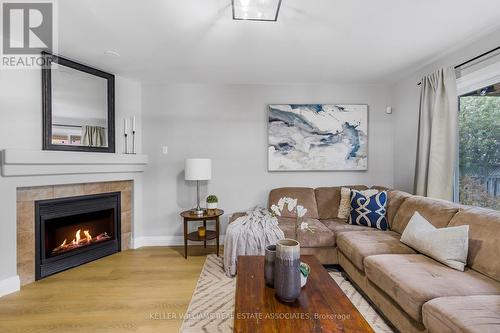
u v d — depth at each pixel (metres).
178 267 2.93
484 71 2.37
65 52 2.70
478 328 1.16
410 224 2.31
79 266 2.95
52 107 2.71
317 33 2.33
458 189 2.83
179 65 3.08
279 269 1.37
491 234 1.75
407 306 1.54
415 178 3.14
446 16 2.06
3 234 2.33
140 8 1.93
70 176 2.86
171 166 3.74
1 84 2.36
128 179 3.51
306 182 3.82
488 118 2.52
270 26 2.21
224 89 3.77
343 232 2.72
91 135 3.08
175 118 3.74
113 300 2.23
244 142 3.78
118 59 2.89
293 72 3.33
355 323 1.20
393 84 3.78
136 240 3.62
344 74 3.40
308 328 1.16
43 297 2.28
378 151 3.79
